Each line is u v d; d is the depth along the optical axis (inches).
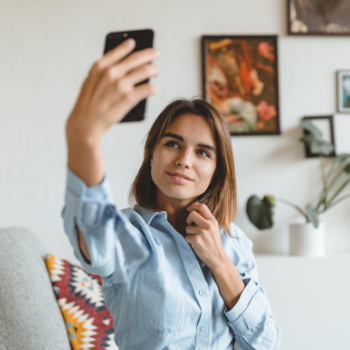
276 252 70.4
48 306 50.1
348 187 71.5
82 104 17.6
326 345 61.0
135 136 69.6
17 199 67.9
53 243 68.0
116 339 30.5
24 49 68.6
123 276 22.0
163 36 70.1
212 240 30.0
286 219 70.8
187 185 29.9
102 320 53.3
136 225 30.2
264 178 71.1
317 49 72.4
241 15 71.3
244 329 30.6
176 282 29.3
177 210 32.4
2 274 44.8
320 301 61.9
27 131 68.4
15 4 68.6
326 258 62.6
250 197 66.0
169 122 31.4
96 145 18.1
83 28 69.2
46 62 68.9
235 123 70.7
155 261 28.6
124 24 69.6
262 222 64.8
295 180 71.3
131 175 69.3
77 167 19.0
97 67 17.6
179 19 70.4
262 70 71.1
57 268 55.9
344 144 72.2
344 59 72.7
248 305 30.4
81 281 56.5
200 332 29.3
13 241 50.7
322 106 72.2
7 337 41.1
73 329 51.7
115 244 21.6
